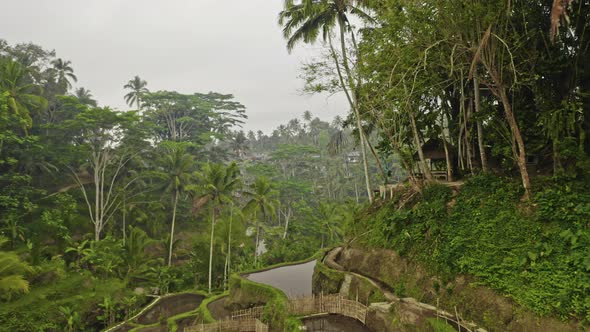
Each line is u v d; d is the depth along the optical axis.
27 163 39.22
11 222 32.97
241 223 46.16
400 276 16.12
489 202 14.27
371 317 15.51
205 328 19.72
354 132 26.86
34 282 29.06
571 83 14.14
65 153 43.62
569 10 13.31
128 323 28.95
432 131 21.98
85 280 32.50
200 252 42.66
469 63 13.92
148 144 48.62
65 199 40.28
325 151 97.00
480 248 13.00
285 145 81.50
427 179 19.22
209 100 86.00
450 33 12.92
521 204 13.26
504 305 11.18
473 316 12.02
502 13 12.37
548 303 10.06
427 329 12.39
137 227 47.00
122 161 48.28
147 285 39.09
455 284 13.23
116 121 39.94
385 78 16.72
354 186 81.31
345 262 20.89
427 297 14.17
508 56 14.05
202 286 39.72
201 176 37.84
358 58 18.31
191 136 80.88
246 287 23.00
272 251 43.78
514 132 13.39
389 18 13.95
